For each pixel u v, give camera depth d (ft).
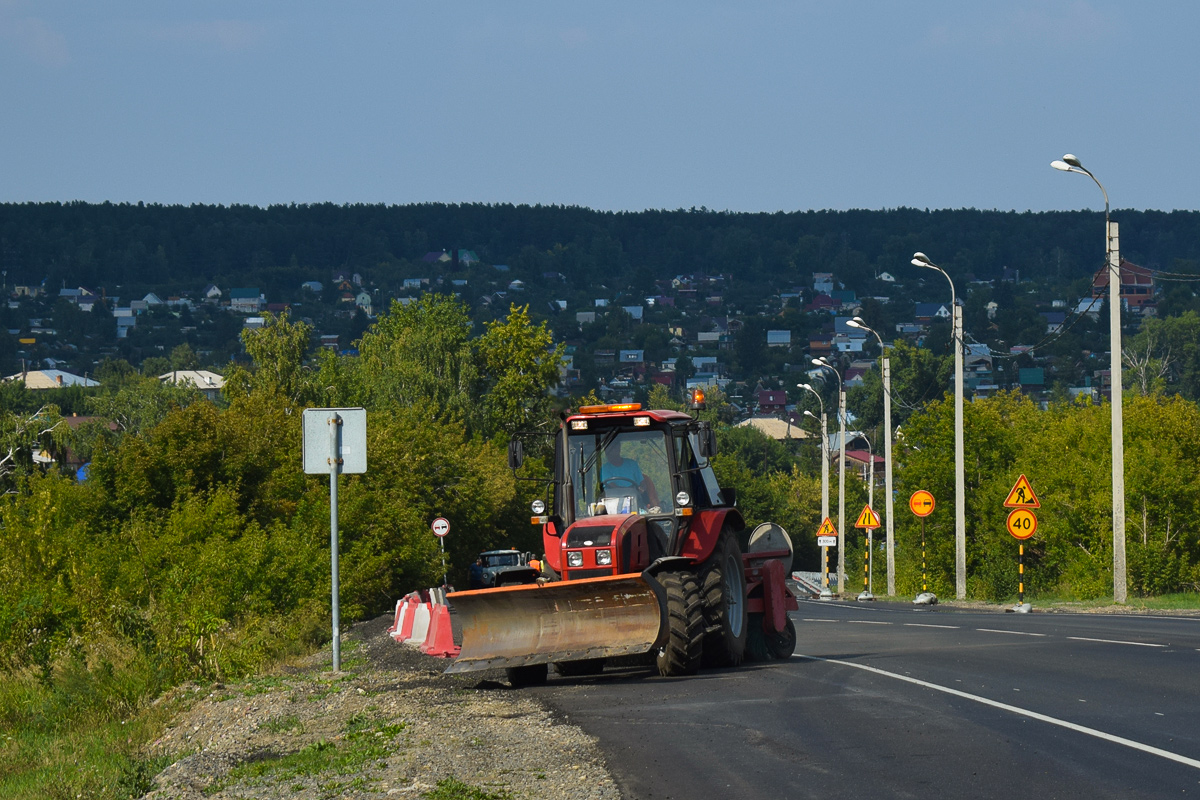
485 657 119.03
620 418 135.54
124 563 207.82
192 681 157.69
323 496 270.87
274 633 186.39
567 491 134.62
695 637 122.11
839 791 68.49
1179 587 336.70
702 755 79.61
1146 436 354.95
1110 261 263.29
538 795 70.44
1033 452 415.85
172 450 260.21
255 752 97.14
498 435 577.02
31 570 204.85
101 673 155.43
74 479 273.13
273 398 315.58
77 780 105.91
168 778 90.63
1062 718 88.89
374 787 75.77
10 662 177.37
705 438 133.49
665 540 130.41
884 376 428.56
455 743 87.66
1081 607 263.70
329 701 121.39
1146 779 68.64
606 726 91.81
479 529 449.89
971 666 123.75
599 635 120.47
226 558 201.87
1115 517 263.70
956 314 346.33
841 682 113.80
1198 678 109.29
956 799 65.57
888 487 426.92
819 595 506.07
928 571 469.57
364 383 536.42
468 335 653.30
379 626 240.94
